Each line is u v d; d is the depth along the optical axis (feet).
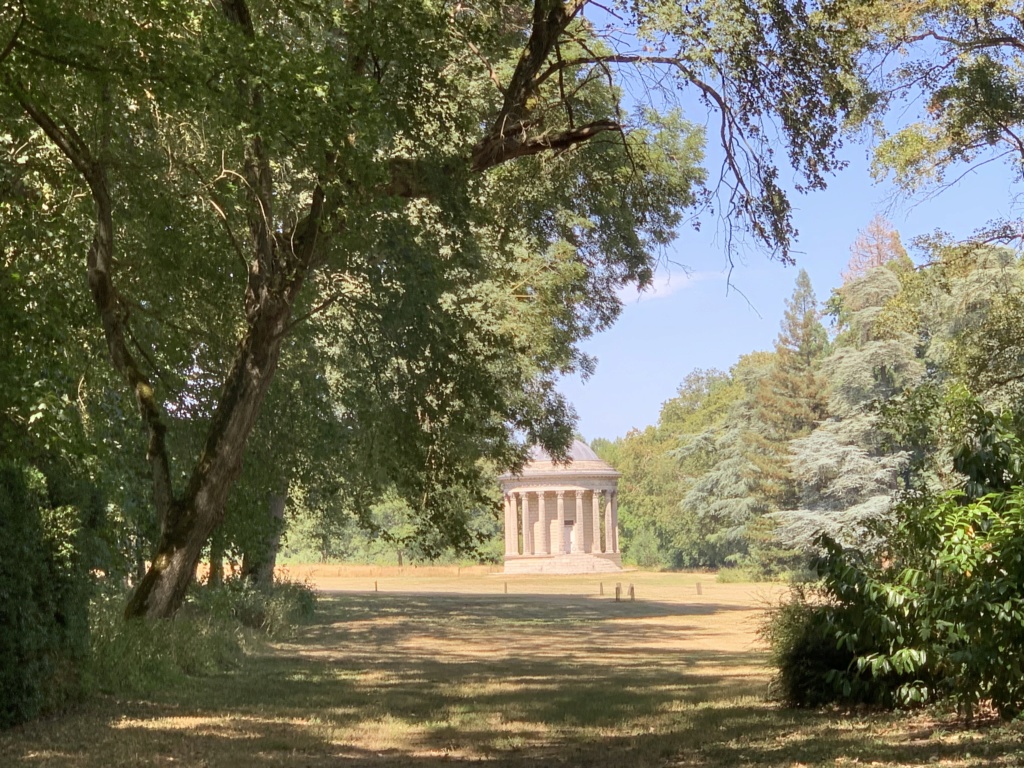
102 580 65.16
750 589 209.97
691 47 52.65
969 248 98.73
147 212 55.31
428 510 79.77
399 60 50.31
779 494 261.85
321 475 84.33
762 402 279.49
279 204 66.80
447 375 70.49
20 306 41.52
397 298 65.57
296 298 62.28
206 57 39.50
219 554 77.00
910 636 34.99
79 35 37.42
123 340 55.72
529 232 75.82
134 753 31.12
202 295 61.41
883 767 26.37
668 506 342.85
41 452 42.68
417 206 62.80
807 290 284.20
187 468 67.41
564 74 70.54
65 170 51.39
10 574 35.45
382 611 134.41
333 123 42.42
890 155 91.86
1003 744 28.25
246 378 56.90
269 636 85.97
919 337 203.00
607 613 136.98
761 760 28.76
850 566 35.37
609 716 41.68
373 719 40.68
